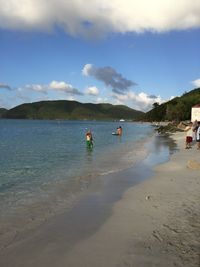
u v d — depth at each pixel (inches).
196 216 386.9
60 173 722.2
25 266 269.3
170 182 589.6
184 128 3147.1
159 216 390.3
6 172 737.6
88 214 408.2
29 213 415.8
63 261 276.7
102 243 312.7
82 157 1023.6
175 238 319.6
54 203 464.4
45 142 1689.2
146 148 1328.7
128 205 444.8
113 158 992.9
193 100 6328.7
